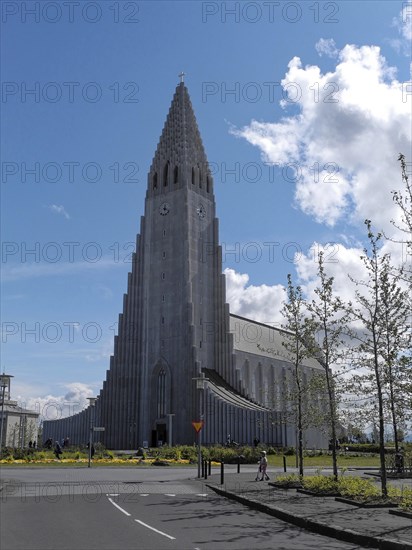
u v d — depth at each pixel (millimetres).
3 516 18906
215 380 101125
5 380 47219
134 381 104750
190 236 106438
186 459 60094
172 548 13344
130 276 110938
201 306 105250
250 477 37031
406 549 13180
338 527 15852
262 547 13750
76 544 13773
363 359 27078
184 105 115938
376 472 42562
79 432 110062
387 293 23734
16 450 62688
